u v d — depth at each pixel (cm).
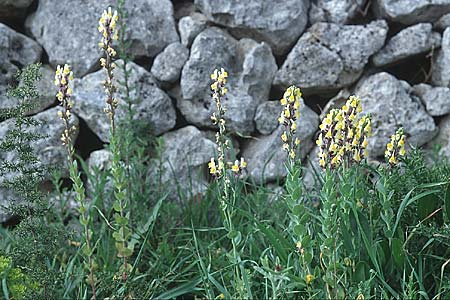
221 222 375
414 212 323
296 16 425
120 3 395
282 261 296
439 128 430
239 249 346
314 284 294
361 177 310
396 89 421
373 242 298
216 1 423
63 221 383
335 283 274
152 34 425
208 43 421
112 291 304
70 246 360
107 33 311
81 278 312
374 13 442
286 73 427
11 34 417
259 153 422
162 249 342
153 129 417
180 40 432
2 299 308
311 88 429
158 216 374
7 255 302
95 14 423
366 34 424
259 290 318
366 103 423
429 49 430
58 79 289
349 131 287
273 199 386
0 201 397
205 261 332
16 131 302
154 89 420
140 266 347
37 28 430
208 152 420
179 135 422
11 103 404
